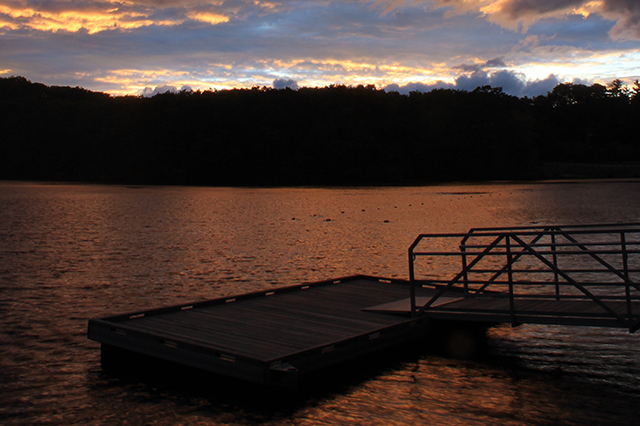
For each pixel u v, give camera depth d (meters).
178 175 102.88
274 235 22.56
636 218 28.94
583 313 7.50
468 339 8.80
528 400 6.40
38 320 9.66
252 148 105.00
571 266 15.31
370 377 7.12
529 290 12.27
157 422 5.80
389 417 5.93
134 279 13.43
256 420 5.86
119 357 7.68
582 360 7.73
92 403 6.27
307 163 107.19
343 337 7.34
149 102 110.81
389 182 106.50
